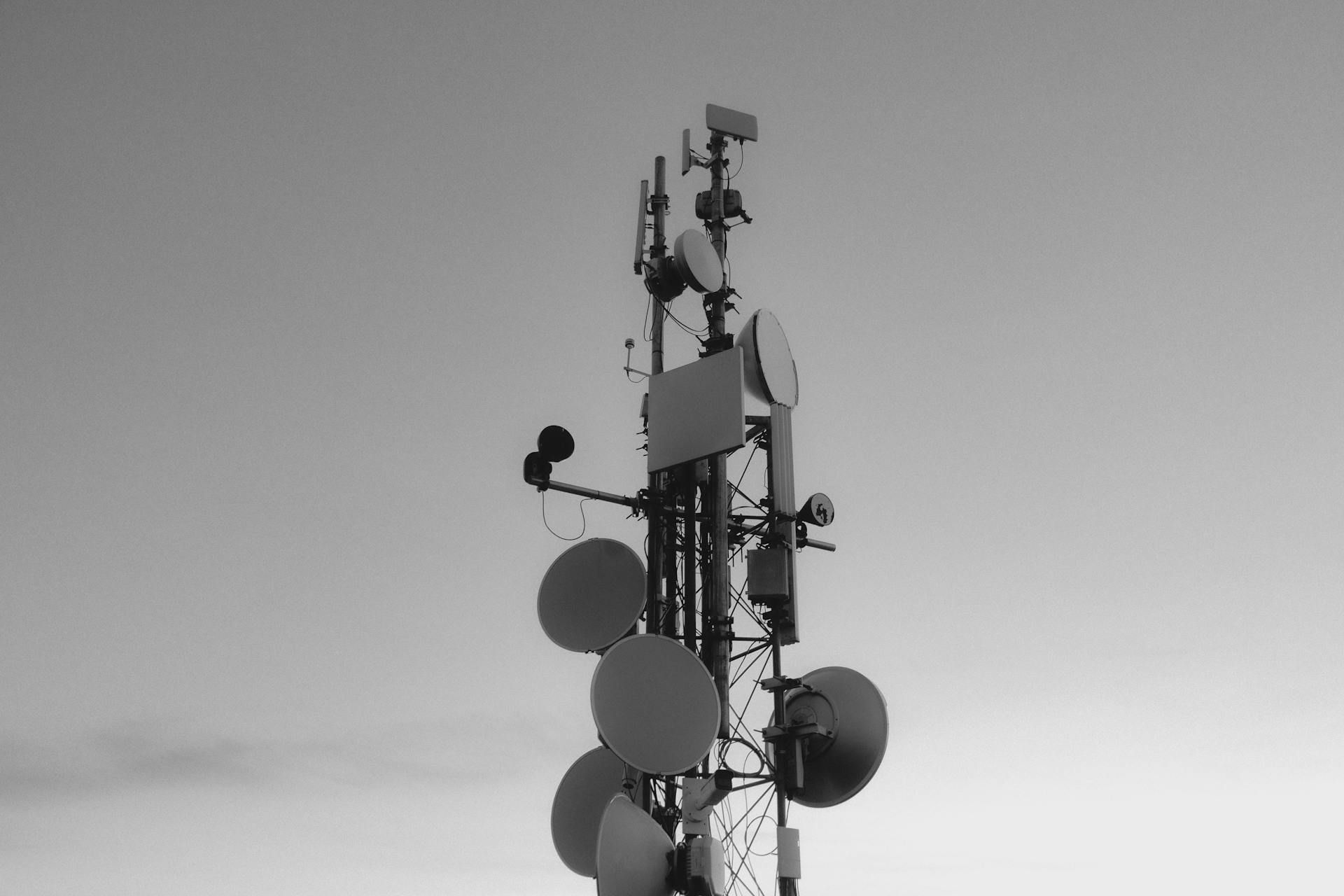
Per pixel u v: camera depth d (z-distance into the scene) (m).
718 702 16.08
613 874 15.54
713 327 19.33
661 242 19.97
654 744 15.59
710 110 20.58
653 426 18.66
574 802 19.05
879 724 17.36
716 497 18.14
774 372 18.81
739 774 16.70
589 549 19.61
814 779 17.53
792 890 16.59
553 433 17.78
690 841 16.30
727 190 20.31
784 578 17.58
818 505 18.20
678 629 18.62
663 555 18.83
